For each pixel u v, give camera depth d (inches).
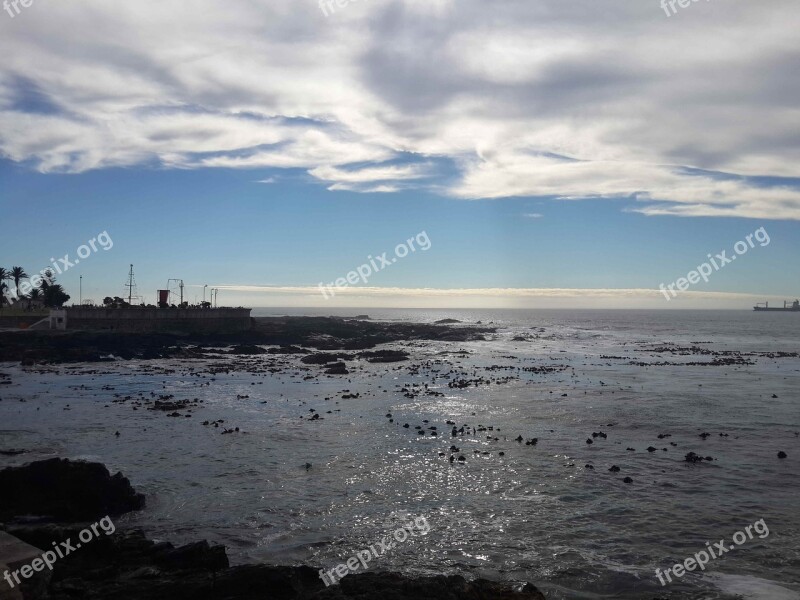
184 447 1097.4
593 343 4197.8
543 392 1818.4
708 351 3452.3
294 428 1267.2
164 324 3380.9
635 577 599.2
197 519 747.4
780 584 587.2
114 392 1763.0
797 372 2402.8
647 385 1990.7
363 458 1024.9
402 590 499.5
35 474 754.8
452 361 2837.1
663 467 978.1
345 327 5007.4
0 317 3474.4
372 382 2062.0
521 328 6427.2
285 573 523.8
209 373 2257.6
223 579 518.0
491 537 697.0
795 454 1064.8
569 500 818.8
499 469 960.9
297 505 796.6
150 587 516.4
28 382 1943.9
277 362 2669.8
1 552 496.7
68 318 3134.8
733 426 1304.1
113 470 944.9
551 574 606.2
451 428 1273.4
